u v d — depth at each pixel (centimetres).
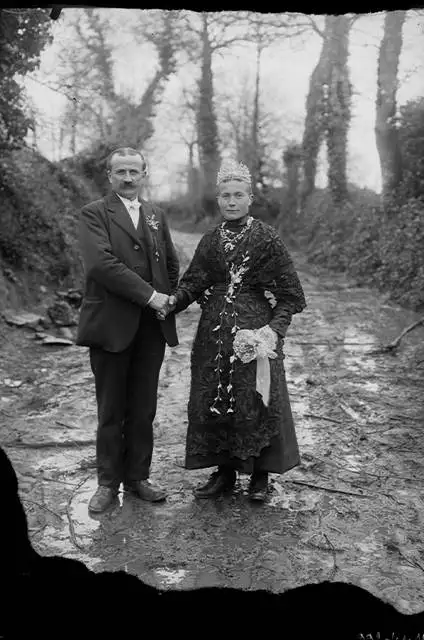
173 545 270
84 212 293
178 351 638
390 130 1076
